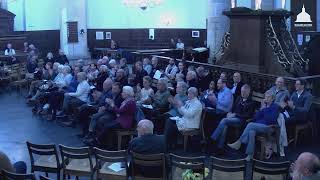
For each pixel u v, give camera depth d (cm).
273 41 1312
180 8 2744
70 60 2625
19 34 2477
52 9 2697
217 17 1922
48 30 2686
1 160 613
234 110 1048
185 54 1978
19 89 1825
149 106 1106
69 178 842
